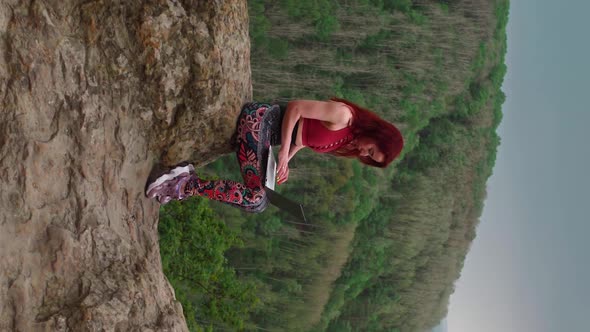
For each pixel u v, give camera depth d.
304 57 26.69
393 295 38.81
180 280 8.97
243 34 2.99
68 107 2.32
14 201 2.06
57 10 2.29
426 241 39.50
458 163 40.84
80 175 2.39
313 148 3.24
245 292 9.13
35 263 2.13
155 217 3.12
